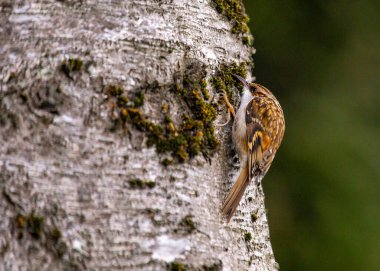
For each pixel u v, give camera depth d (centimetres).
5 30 540
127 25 554
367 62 1177
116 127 527
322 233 1077
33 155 507
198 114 569
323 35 1183
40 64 526
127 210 517
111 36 546
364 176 1099
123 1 559
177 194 539
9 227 494
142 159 530
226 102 605
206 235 548
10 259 490
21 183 501
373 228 1074
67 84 525
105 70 536
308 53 1177
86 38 540
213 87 595
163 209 529
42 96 517
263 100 756
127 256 510
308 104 1155
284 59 1177
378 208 1084
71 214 504
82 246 501
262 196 657
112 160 521
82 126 520
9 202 497
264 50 1177
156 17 567
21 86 519
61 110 518
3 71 523
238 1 643
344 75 1173
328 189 1094
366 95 1165
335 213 1078
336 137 1124
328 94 1163
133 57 548
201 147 564
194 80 574
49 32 538
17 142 508
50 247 495
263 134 743
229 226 585
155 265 516
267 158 753
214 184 574
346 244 1069
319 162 1105
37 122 513
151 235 520
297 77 1173
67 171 510
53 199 503
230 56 621
